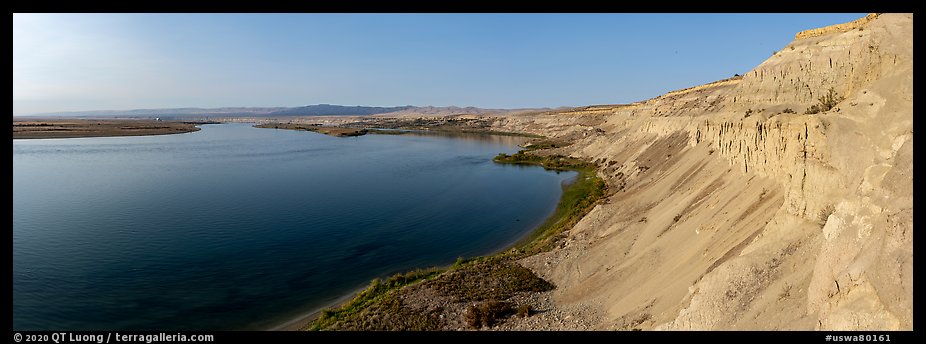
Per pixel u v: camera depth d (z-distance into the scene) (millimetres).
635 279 27750
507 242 43688
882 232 13789
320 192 67000
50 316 28016
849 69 51656
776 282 18062
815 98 54188
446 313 26172
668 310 21078
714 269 20750
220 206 57406
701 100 89125
